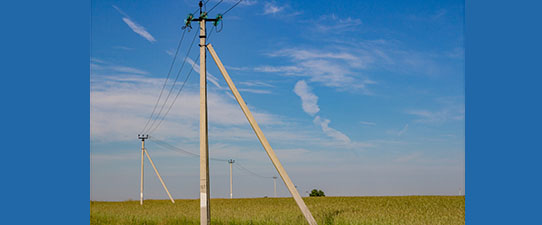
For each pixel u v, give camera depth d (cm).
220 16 1777
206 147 1770
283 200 5122
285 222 2144
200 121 1777
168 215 2784
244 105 1593
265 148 1523
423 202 3719
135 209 3350
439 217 2277
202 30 1820
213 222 2361
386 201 4103
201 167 1750
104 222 2730
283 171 1491
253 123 1554
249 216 2411
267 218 2302
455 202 3559
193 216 2622
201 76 1803
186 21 1847
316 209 2931
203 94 1794
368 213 2425
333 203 3822
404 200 4219
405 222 2116
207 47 1753
